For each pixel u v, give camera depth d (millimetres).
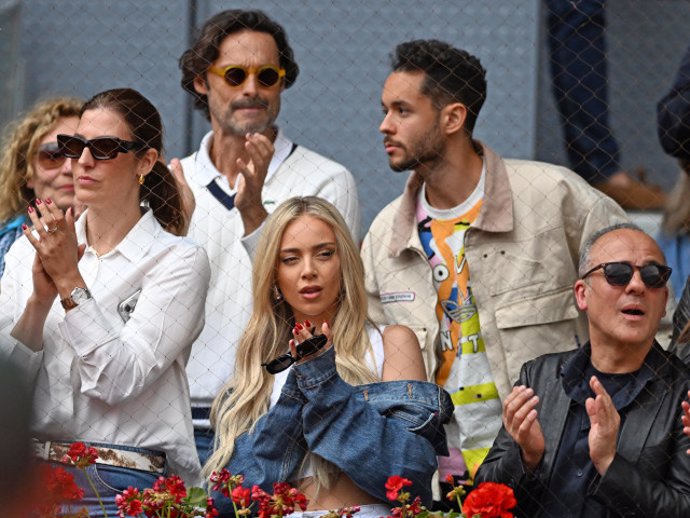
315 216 13578
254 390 13250
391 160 16234
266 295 13570
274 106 16875
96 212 13992
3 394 5391
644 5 17844
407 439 12461
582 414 12984
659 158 17922
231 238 16312
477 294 15812
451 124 16031
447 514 11898
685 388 12891
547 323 15719
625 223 15398
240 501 11664
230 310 15898
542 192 16062
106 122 13984
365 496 12609
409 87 15992
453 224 16172
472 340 15797
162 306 13633
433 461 12680
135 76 17625
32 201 16641
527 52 18031
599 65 17922
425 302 16078
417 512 11711
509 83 18078
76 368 13273
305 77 17938
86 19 17438
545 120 18094
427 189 16359
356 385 13102
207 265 14188
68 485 11633
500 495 11117
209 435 15461
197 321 13977
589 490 12625
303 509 11703
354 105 17922
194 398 15586
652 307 13094
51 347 13289
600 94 17953
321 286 13477
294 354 12273
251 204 15461
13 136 16594
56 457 13039
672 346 14938
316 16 17922
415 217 16422
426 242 16250
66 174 16422
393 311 16266
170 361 13508
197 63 16812
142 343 13406
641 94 17969
